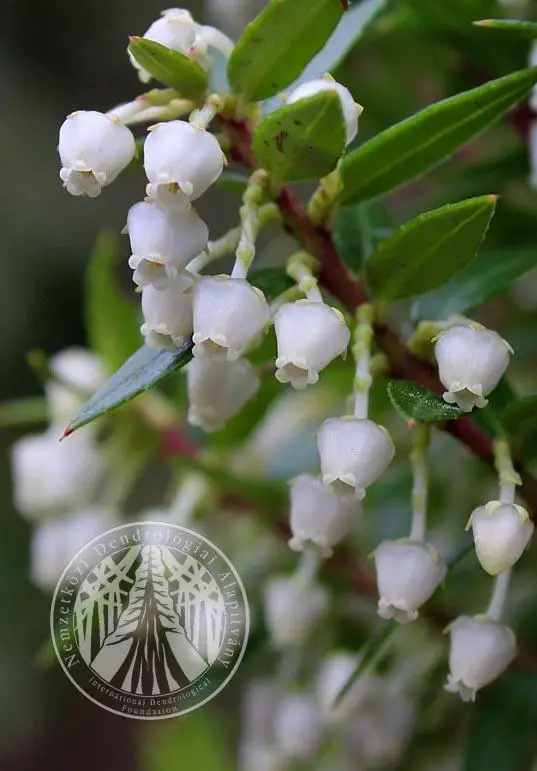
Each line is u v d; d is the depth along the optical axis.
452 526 0.21
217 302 0.15
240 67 0.15
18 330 0.39
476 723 0.19
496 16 0.19
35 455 0.20
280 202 0.15
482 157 0.20
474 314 0.22
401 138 0.15
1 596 0.38
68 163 0.15
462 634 0.16
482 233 0.15
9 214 0.40
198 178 0.14
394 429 0.21
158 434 0.20
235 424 0.20
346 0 0.15
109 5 0.42
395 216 0.21
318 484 0.16
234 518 0.21
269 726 0.20
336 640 0.20
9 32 0.42
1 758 0.38
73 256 0.41
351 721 0.19
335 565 0.19
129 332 0.20
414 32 0.19
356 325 0.16
